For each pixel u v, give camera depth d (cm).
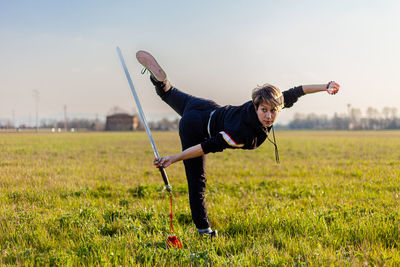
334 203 652
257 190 853
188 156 398
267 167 1402
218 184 929
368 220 505
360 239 454
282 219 523
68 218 536
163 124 14725
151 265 379
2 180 933
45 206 668
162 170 411
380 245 427
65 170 1215
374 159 1720
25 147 2517
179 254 393
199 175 455
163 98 486
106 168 1327
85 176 1088
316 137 5291
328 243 443
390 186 830
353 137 5197
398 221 497
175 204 669
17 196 746
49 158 1719
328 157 1883
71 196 767
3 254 414
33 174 1087
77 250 423
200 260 374
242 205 659
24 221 532
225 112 416
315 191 801
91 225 515
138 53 459
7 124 11844
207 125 430
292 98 414
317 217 522
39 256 403
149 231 511
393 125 16912
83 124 15462
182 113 472
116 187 880
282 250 418
